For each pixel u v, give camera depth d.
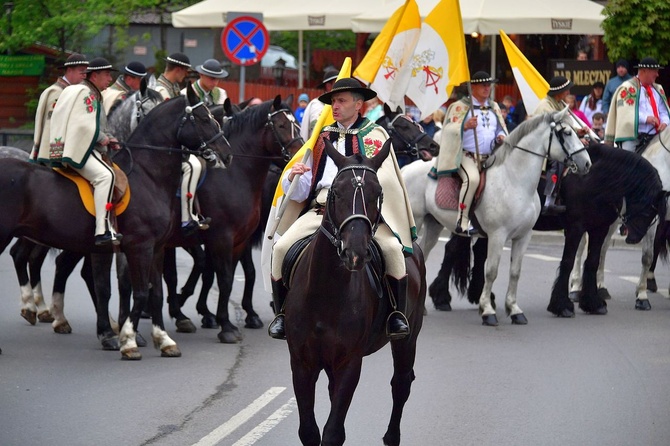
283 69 37.09
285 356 13.36
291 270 8.44
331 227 7.74
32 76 40.31
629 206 16.50
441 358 13.23
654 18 24.17
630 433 9.88
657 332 15.27
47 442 9.34
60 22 35.66
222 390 11.42
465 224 15.96
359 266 7.36
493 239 15.77
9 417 10.16
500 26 26.92
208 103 16.08
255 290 18.62
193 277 15.70
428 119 25.11
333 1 30.05
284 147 14.59
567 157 15.61
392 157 8.83
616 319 16.38
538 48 31.52
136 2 35.12
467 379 12.08
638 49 24.55
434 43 15.70
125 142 13.28
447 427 10.06
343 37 37.06
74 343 13.98
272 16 29.58
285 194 8.60
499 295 18.38
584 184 16.41
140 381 11.80
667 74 27.42
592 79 27.02
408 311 8.89
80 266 21.03
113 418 10.18
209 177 14.34
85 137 12.58
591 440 9.65
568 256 16.58
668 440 9.66
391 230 8.58
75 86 12.74
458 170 16.09
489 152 16.42
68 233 12.76
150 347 13.93
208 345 14.09
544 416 10.48
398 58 15.08
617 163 16.31
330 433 7.80
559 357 13.38
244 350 13.74
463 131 16.14
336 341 7.94
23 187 12.65
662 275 21.30
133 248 13.00
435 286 17.20
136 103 14.16
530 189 15.74
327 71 18.45
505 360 13.15
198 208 14.23
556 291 16.53
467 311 17.09
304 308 8.00
